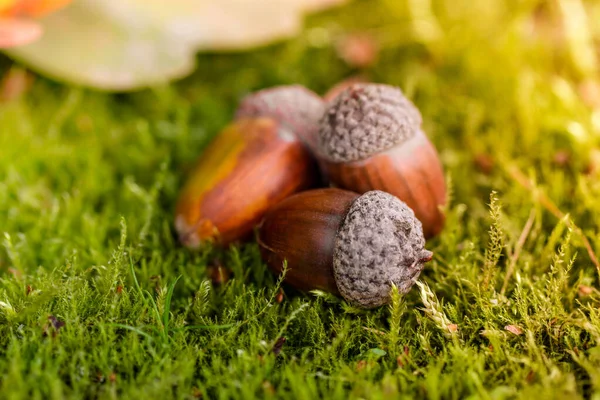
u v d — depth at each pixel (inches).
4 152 9.1
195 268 8.2
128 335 7.6
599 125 9.0
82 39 9.3
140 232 8.4
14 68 9.9
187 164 9.2
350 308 7.7
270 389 7.3
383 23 10.5
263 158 8.3
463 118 9.4
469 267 8.0
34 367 7.3
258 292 7.9
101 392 7.3
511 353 7.6
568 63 9.8
